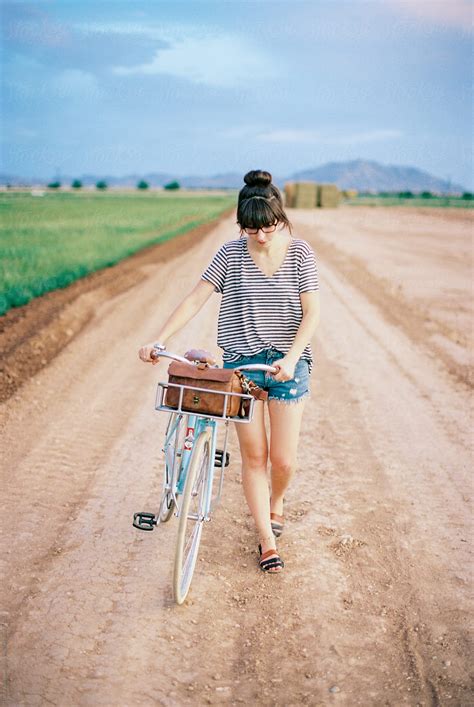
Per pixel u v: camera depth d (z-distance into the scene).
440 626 3.88
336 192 71.00
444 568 4.47
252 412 3.83
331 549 4.66
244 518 5.07
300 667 3.52
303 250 4.05
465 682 3.44
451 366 9.32
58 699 3.17
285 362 3.81
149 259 20.83
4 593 3.98
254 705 3.24
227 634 3.76
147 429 6.71
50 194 103.44
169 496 4.34
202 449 3.94
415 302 14.15
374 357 9.71
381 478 5.79
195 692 3.30
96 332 10.92
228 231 34.03
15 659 3.42
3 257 17.72
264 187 3.84
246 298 4.07
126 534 4.72
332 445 6.48
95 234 27.22
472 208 73.12
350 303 13.84
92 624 3.74
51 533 4.69
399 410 7.49
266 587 4.21
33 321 10.93
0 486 5.33
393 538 4.83
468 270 19.50
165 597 4.04
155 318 12.14
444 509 5.28
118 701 3.19
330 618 3.93
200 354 3.84
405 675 3.49
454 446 6.53
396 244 27.66
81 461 5.89
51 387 7.89
